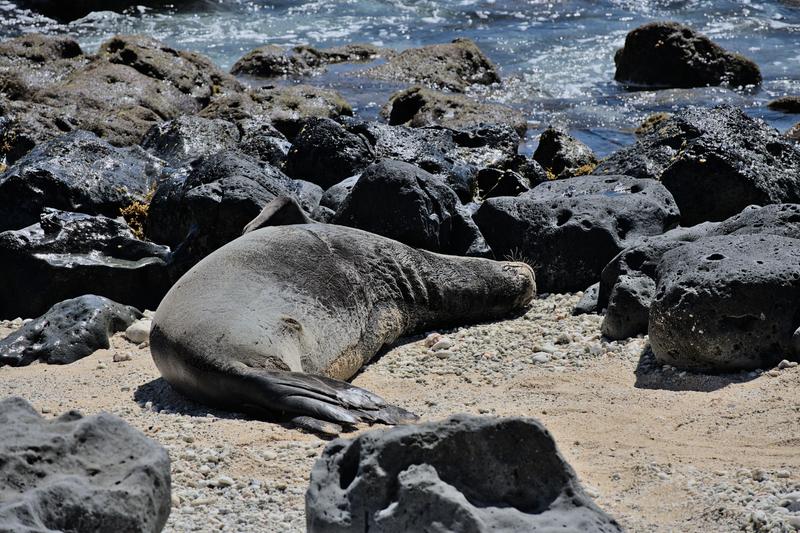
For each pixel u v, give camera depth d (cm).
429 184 3400
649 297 2805
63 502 1303
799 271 2508
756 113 6512
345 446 1406
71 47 6988
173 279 3388
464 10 9662
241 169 3588
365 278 2819
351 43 8675
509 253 3456
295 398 2261
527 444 1341
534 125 6406
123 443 1441
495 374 2625
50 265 3272
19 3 9562
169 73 6594
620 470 1945
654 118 6094
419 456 1323
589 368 2617
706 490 1814
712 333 2462
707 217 3828
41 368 2817
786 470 1883
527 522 1284
